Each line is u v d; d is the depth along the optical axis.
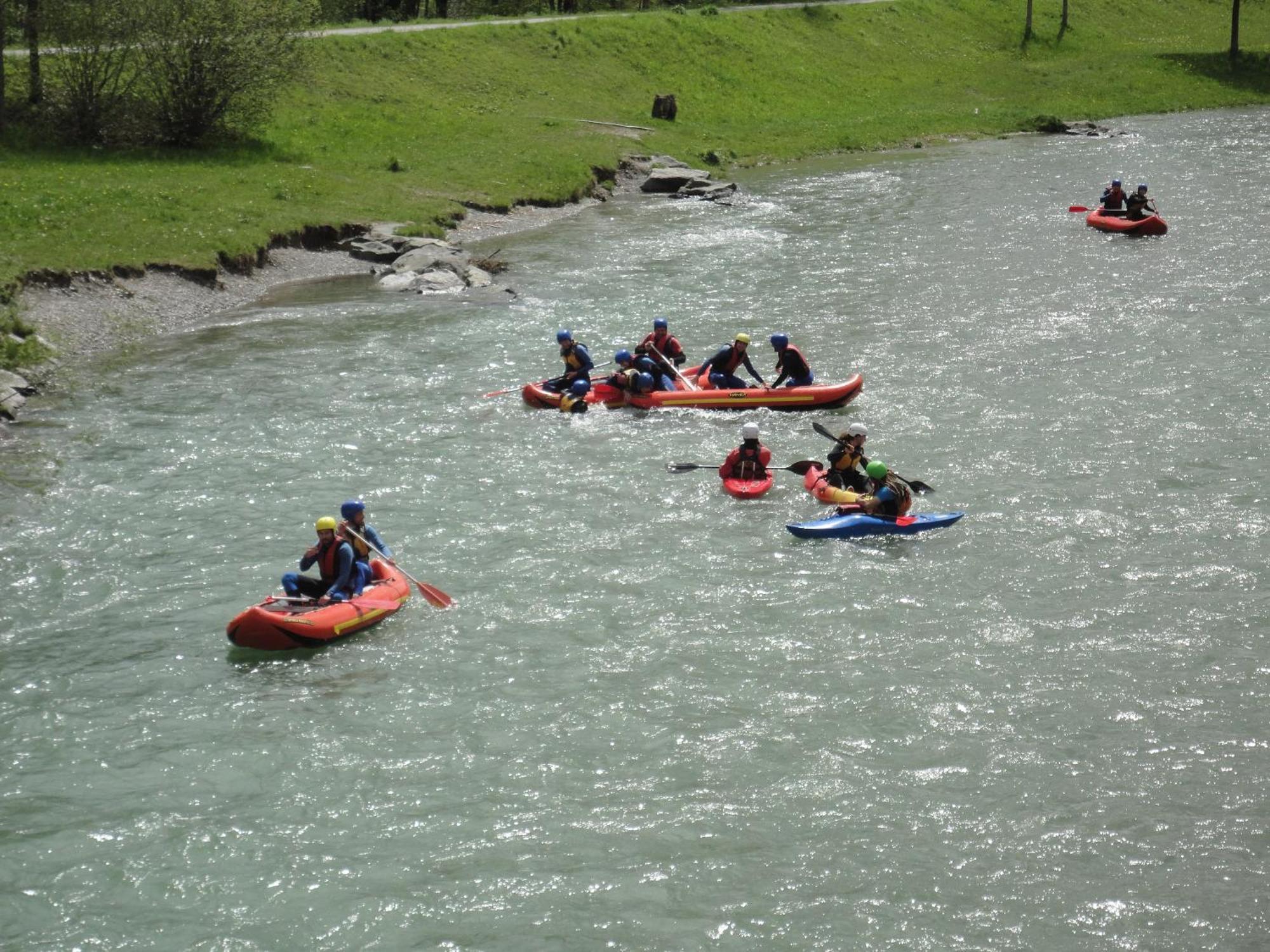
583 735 18.92
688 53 94.38
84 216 46.69
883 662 20.69
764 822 16.94
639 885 15.84
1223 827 16.62
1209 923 15.02
